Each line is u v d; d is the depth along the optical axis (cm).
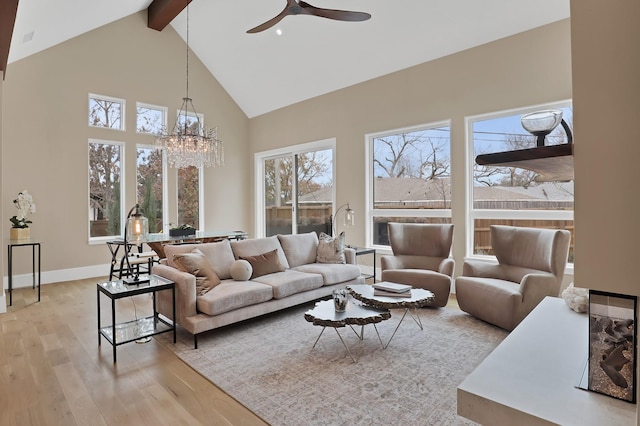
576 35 85
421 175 537
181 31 687
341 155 627
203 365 273
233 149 786
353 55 555
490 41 452
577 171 86
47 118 552
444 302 405
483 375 137
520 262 378
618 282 81
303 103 689
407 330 343
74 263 577
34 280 512
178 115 697
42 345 312
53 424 202
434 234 451
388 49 520
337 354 291
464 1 420
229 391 235
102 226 611
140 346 310
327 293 418
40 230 547
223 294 324
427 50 497
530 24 417
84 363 277
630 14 78
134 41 641
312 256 487
